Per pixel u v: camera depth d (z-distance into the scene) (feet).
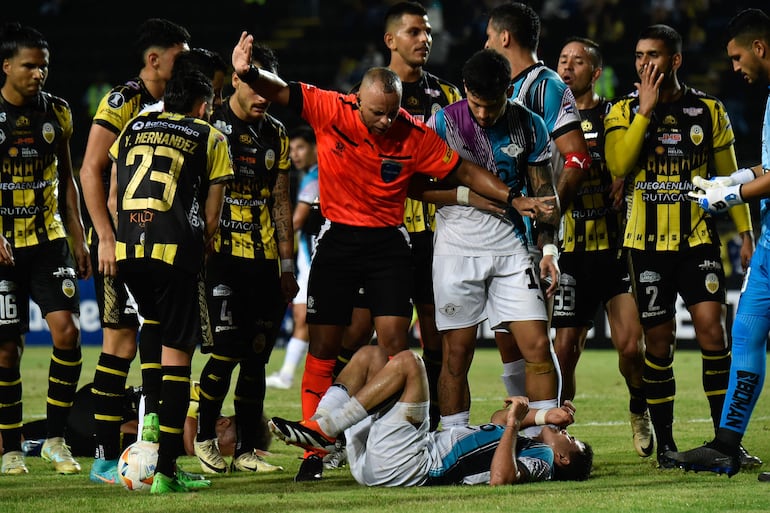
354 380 61.11
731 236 167.43
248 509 51.34
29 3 289.33
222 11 288.51
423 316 80.69
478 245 66.39
